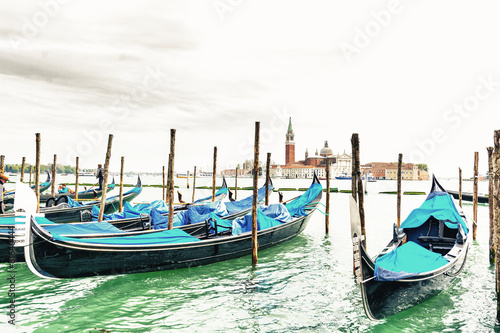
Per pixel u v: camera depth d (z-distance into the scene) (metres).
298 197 17.09
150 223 11.69
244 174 144.00
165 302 7.92
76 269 8.20
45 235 7.72
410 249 8.00
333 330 6.65
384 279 6.38
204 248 10.17
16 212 7.50
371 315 6.40
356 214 6.26
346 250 12.81
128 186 65.62
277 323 6.94
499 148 6.76
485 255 11.89
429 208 10.69
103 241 8.62
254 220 10.64
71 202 16.58
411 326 6.80
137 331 6.55
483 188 70.50
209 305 7.77
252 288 8.83
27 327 6.62
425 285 7.30
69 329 6.59
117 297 8.17
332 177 167.75
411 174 155.62
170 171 10.69
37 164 15.36
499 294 6.84
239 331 6.61
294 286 8.98
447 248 9.39
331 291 8.64
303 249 12.95
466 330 6.62
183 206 17.42
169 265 9.54
